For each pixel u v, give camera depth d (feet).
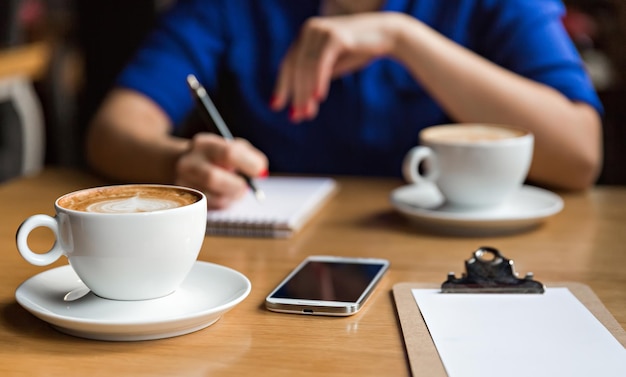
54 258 2.17
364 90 5.37
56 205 2.12
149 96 5.15
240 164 3.44
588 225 3.24
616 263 2.72
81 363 1.92
